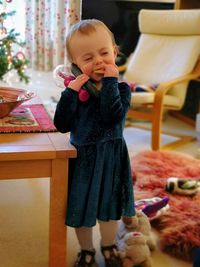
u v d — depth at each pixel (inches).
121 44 145.7
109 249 52.5
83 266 51.4
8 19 127.7
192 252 57.7
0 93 63.8
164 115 142.9
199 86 135.0
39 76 150.8
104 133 46.9
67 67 56.7
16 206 72.1
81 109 47.5
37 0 143.0
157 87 106.3
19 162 45.3
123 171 48.8
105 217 48.7
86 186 46.9
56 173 46.6
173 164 90.9
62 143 47.9
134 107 106.7
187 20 119.4
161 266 55.5
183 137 120.5
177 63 118.9
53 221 48.6
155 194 75.6
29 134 50.9
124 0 142.2
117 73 46.4
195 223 63.7
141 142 115.6
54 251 49.9
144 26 130.6
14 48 129.7
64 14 142.3
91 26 47.1
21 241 60.7
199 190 76.0
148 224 60.3
